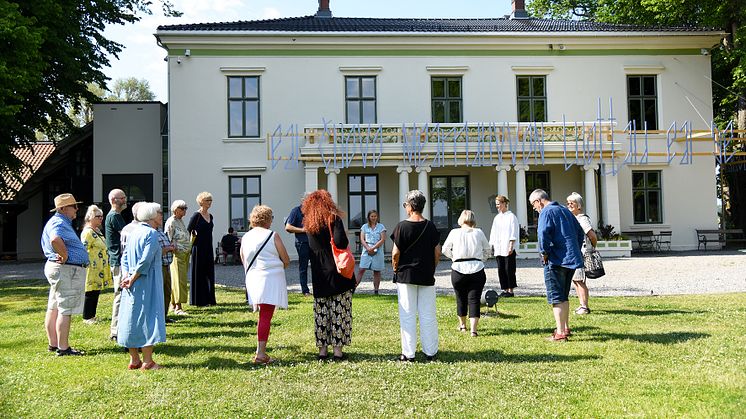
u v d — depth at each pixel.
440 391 5.14
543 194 7.49
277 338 7.41
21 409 4.80
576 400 4.81
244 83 22.58
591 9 34.31
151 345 5.86
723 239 23.23
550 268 7.07
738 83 24.53
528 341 7.01
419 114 23.02
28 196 27.53
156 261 6.00
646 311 8.82
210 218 10.17
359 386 5.32
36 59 18.97
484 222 23.02
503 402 4.80
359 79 22.98
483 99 23.30
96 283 8.52
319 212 6.33
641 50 23.75
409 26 24.44
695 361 5.94
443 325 8.15
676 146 23.61
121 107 24.20
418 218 6.38
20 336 7.79
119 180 24.06
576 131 20.91
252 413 4.66
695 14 27.20
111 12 24.22
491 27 24.48
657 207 23.56
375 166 20.58
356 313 9.06
